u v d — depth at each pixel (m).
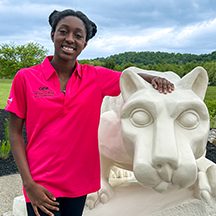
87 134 1.55
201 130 1.54
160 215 2.04
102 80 1.68
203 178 2.14
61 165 1.47
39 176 1.46
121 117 1.63
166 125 1.48
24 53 21.66
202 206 2.05
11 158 5.16
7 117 8.29
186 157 1.44
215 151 5.14
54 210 1.42
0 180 4.07
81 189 1.56
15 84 1.45
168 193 2.14
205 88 1.66
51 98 1.44
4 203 3.23
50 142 1.45
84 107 1.51
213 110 6.26
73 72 1.55
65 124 1.46
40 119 1.44
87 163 1.57
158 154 1.40
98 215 2.08
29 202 1.47
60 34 1.50
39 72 1.49
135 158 1.49
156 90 1.60
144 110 1.55
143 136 1.53
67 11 1.53
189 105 1.51
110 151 2.03
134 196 2.15
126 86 1.68
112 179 2.49
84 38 1.57
